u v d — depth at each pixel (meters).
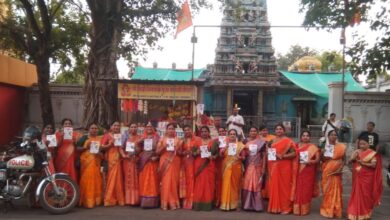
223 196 8.92
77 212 8.56
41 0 15.11
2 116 18.62
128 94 12.78
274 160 8.84
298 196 8.74
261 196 9.05
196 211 8.84
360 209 8.35
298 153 8.82
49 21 15.55
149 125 9.17
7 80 18.56
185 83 12.66
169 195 8.95
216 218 8.27
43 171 8.61
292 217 8.55
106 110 13.11
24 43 16.27
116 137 9.19
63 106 21.05
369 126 9.97
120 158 9.28
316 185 9.04
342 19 11.04
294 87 31.23
